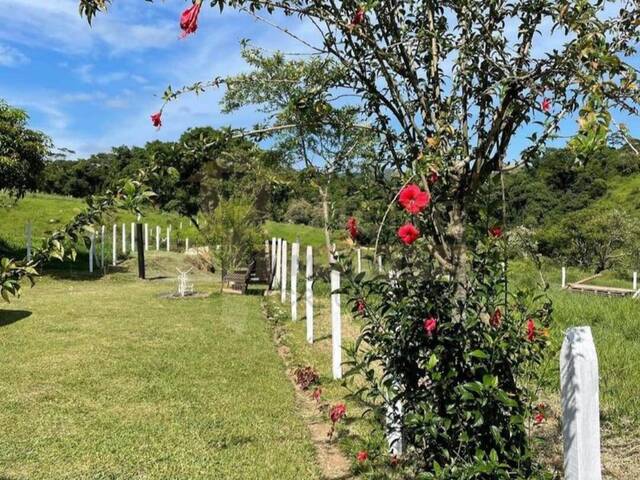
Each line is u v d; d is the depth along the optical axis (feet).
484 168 8.24
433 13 8.30
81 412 15.98
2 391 17.60
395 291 8.82
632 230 71.61
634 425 14.24
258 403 17.11
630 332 25.88
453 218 8.54
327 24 8.03
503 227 8.53
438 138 7.74
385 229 8.89
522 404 8.38
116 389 18.10
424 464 9.09
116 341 24.97
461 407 8.24
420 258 9.05
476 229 8.75
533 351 9.23
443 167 7.72
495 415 8.09
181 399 17.33
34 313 31.60
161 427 14.98
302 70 11.55
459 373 8.38
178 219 78.64
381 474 11.65
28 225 49.49
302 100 8.76
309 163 13.08
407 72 8.39
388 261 9.23
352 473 12.32
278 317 31.32
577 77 6.40
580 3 6.70
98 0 6.30
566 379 7.11
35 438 14.05
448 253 8.61
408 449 11.90
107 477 12.14
